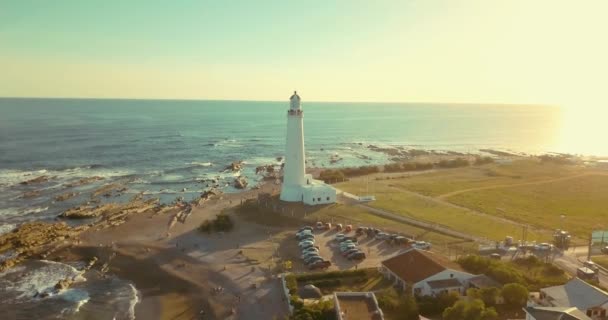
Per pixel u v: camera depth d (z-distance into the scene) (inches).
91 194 5196.9
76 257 3257.9
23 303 2561.5
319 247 3193.9
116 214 4279.0
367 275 2667.3
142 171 6771.7
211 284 2706.7
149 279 2851.9
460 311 1978.3
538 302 2149.4
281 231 3592.5
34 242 3489.2
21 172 6422.2
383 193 4835.1
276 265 2913.4
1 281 2859.3
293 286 2479.1
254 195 5078.7
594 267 2672.2
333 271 2674.7
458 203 4434.1
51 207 4635.8
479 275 2448.3
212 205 4611.2
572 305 2022.6
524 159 7795.3
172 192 5428.2
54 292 2696.9
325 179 5753.0
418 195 4768.7
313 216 3875.5
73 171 6619.1
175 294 2645.2
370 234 3444.9
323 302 2206.0
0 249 3346.5
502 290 2194.9
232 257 3093.0
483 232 3469.5
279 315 2271.2
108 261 3142.2
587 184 5531.5
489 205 4375.0
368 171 6510.8
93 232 3742.6
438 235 3393.2
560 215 4035.4
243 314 2320.4
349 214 3914.9
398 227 3585.1
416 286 2349.9
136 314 2425.0
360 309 2105.1
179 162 7682.1
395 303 2165.4
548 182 5649.6
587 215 4057.6
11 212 4429.1
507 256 2925.7
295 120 4242.1
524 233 3287.4
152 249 3319.4
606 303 1995.6
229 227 3688.5
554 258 2908.5
